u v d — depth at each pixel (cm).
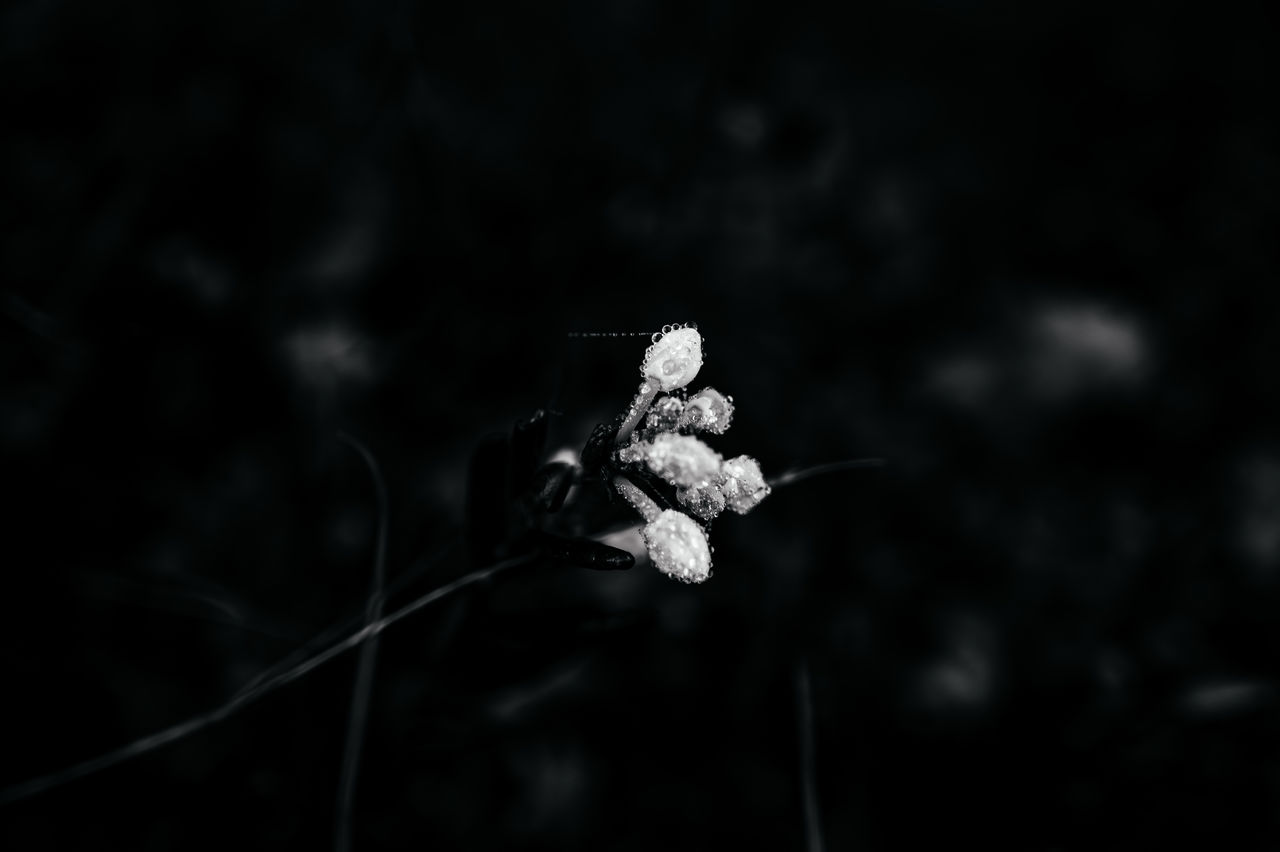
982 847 22
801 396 26
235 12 26
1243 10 34
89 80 25
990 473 26
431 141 26
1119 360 28
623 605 22
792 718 22
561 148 28
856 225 29
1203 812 22
